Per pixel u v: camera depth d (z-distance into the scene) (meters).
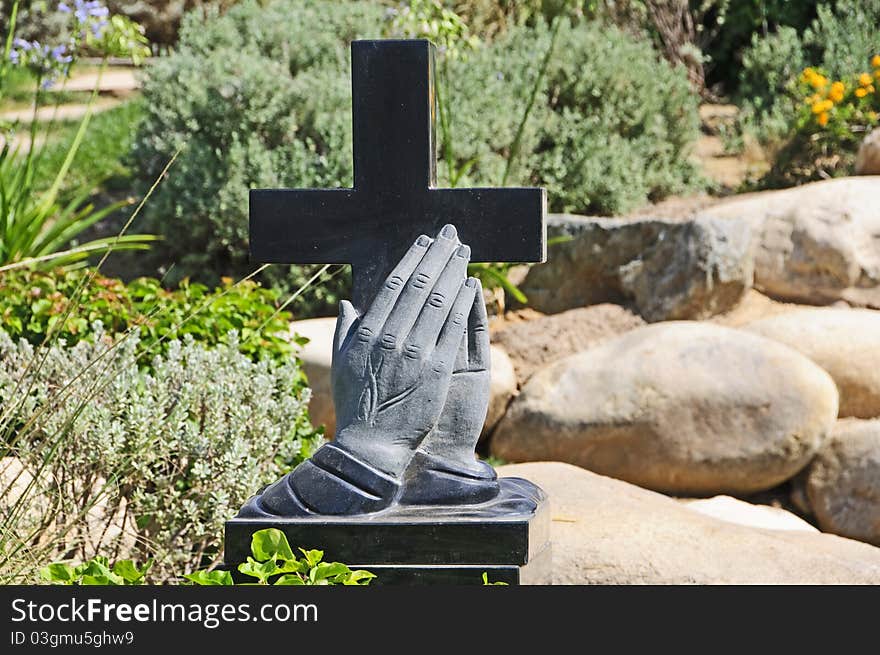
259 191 3.00
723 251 6.66
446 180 7.26
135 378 3.81
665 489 5.67
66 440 3.57
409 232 2.96
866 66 9.05
